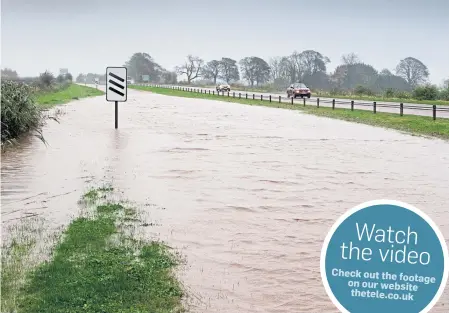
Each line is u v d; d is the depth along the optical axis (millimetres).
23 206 10141
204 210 10148
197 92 84375
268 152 17906
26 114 19562
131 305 5945
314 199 11188
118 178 12992
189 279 6816
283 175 13773
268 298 6355
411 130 25391
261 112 38625
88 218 9266
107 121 29000
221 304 6145
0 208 9969
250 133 23766
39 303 5863
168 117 33219
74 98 55562
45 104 41344
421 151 18562
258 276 6984
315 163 15750
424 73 88438
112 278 6574
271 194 11594
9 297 5996
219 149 18438
